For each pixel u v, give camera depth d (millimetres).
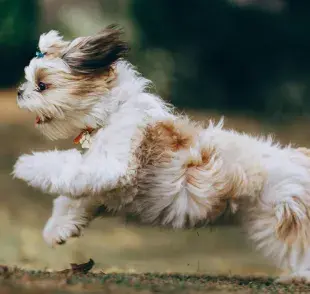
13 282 6902
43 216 16562
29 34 30875
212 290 7070
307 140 24125
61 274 7941
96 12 29641
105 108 8047
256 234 8164
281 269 8523
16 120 25844
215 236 15656
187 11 29859
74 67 8016
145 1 29656
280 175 8031
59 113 8047
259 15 30156
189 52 30062
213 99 30031
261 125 26719
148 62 28891
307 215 8023
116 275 8039
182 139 8039
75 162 7883
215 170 7922
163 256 13789
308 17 30172
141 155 7910
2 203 17484
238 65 30359
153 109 8141
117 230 15742
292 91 29828
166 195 7965
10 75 32000
